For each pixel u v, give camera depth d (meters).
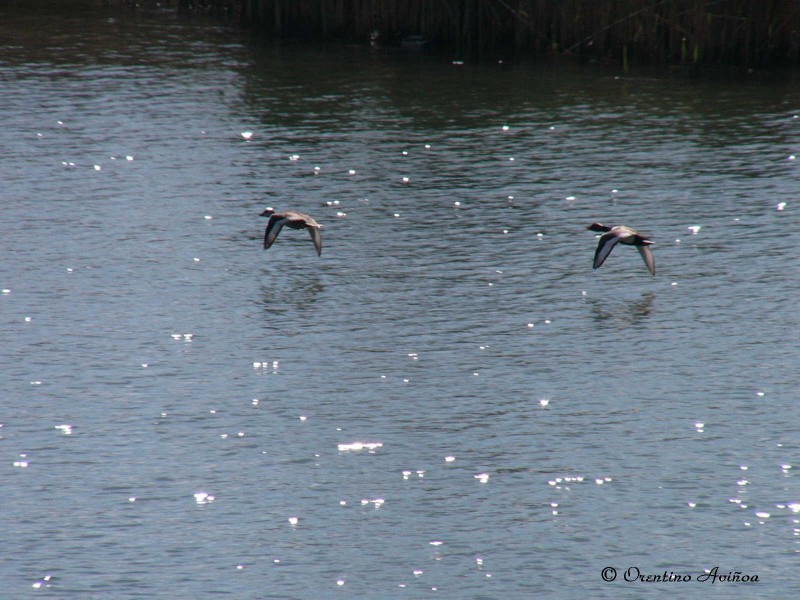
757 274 28.48
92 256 29.48
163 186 35.00
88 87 46.16
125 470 19.62
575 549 17.61
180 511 18.48
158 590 16.55
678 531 18.03
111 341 24.66
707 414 21.62
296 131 40.75
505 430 21.08
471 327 25.59
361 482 19.39
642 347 24.53
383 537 17.91
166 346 24.48
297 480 19.42
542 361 23.94
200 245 30.47
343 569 17.11
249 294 27.39
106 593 16.45
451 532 18.05
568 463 19.95
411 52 52.75
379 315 26.22
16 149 38.19
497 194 34.56
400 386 22.84
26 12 60.97
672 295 27.36
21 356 23.88
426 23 53.12
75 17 60.00
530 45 51.81
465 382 23.00
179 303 26.77
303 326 25.58
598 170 36.53
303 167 37.00
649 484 19.30
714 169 36.47
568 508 18.64
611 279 28.44
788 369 23.41
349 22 54.88
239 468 19.77
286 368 23.55
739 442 20.58
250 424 21.25
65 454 20.09
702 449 20.36
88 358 23.84
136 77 47.81
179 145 39.03
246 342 24.73
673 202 33.66
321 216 32.81
